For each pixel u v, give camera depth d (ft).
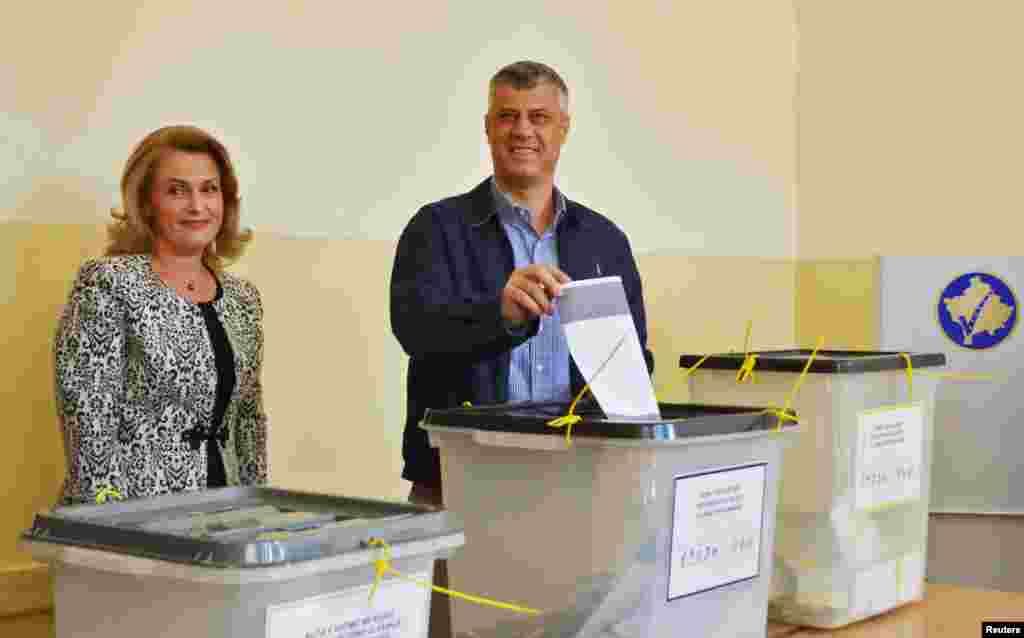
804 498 5.86
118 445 6.47
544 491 4.76
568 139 10.23
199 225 6.86
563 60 10.21
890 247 11.53
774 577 5.98
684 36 11.19
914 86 11.37
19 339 7.23
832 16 11.82
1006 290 11.03
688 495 4.64
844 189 11.82
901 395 6.10
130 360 6.54
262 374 8.27
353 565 3.52
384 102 9.01
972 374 11.10
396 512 4.05
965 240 11.18
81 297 6.40
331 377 8.67
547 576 4.77
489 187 7.19
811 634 5.82
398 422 9.09
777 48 11.98
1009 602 6.50
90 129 7.53
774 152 11.96
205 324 6.78
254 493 4.48
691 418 4.71
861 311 11.67
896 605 6.23
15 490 7.21
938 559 11.09
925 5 11.28
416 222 6.98
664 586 4.59
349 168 8.80
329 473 8.65
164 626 3.50
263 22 8.33
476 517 5.00
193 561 3.36
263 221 8.31
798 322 12.15
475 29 9.59
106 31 7.59
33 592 7.18
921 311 11.33
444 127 9.41
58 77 7.39
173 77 7.90
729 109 11.57
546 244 7.21
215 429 6.84
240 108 8.21
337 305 8.71
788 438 5.36
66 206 7.43
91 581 3.68
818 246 12.01
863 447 5.87
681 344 11.23
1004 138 10.98
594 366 4.75
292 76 8.48
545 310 5.04
